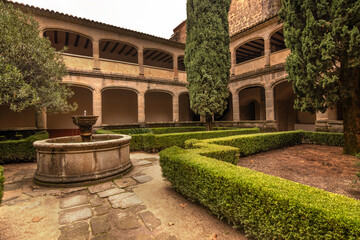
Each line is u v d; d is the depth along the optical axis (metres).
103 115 17.61
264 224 2.06
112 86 13.30
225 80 10.77
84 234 2.48
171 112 21.44
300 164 5.57
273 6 13.73
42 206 3.29
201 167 2.96
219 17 10.57
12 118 13.95
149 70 15.36
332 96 6.29
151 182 4.47
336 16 5.62
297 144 9.52
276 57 12.58
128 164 5.44
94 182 4.36
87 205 3.32
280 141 8.44
